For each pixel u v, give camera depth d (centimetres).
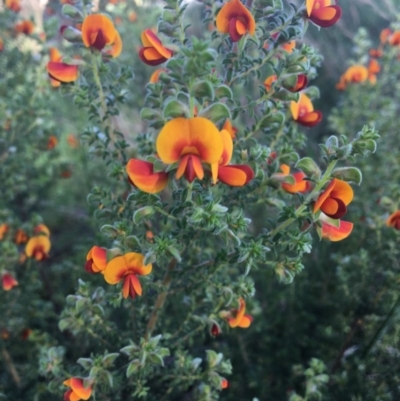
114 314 21
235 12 11
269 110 13
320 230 11
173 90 13
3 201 23
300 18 12
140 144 15
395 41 25
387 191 22
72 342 22
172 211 11
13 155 23
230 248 13
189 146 9
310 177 11
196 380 17
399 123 25
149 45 12
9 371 19
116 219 15
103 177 31
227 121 13
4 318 19
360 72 25
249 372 20
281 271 12
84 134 15
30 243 19
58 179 32
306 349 22
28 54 26
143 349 13
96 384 14
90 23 13
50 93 26
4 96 26
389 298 18
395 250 19
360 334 21
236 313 14
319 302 22
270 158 14
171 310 20
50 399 18
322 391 18
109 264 12
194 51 9
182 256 15
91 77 14
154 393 16
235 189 14
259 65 13
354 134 26
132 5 33
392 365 18
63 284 25
